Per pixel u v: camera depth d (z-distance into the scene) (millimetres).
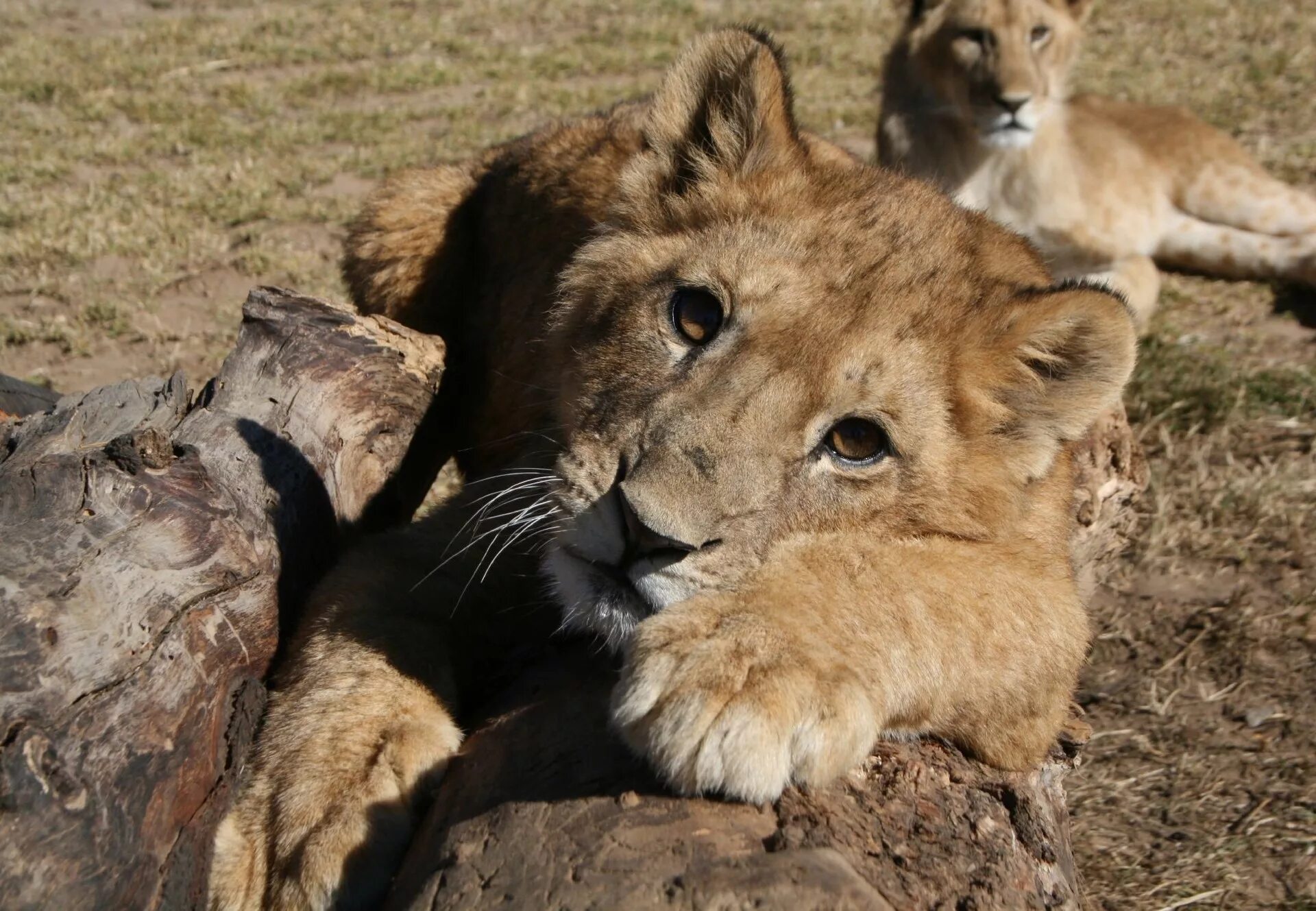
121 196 10172
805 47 14633
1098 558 5465
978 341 3377
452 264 5328
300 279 8586
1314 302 9328
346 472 3988
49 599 2582
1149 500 6504
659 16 16094
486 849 2627
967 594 3178
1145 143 9969
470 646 3691
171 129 11883
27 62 13930
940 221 3822
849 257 3428
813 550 3168
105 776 2514
